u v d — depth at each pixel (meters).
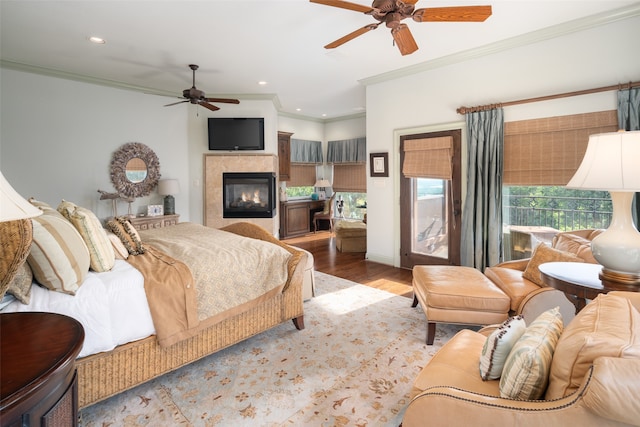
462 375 1.35
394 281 4.18
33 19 3.10
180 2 2.82
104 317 1.68
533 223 3.71
